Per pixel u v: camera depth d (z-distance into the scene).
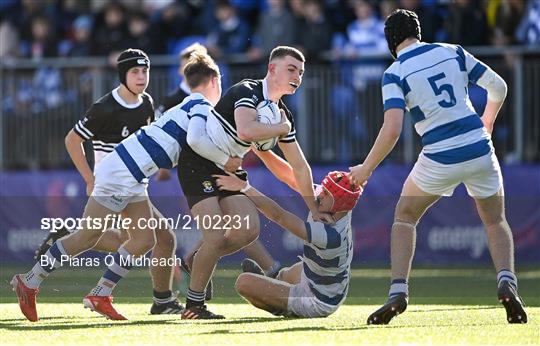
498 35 48.03
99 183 26.17
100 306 26.06
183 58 32.72
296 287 25.75
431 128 23.92
